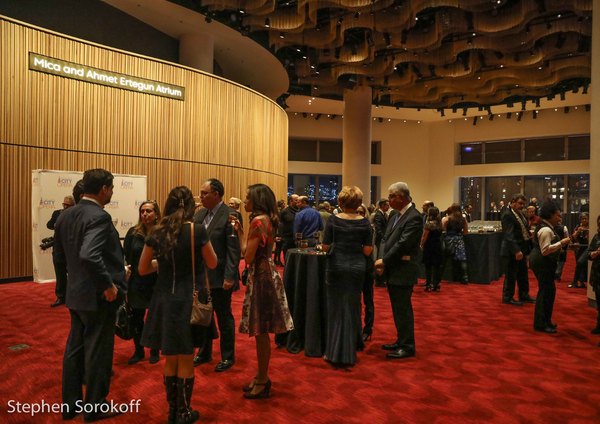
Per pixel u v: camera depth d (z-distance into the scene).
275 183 13.89
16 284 7.52
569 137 19.23
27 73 7.86
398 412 2.97
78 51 8.52
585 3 9.85
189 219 2.78
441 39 11.91
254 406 3.05
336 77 14.86
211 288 3.65
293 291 4.41
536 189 20.05
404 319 4.14
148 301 3.81
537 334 4.92
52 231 7.60
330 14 11.51
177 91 10.16
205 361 3.91
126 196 8.55
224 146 11.30
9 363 3.82
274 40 12.53
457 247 8.15
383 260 4.07
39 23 9.35
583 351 4.31
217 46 13.14
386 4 10.05
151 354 3.89
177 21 11.42
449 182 21.39
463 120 21.12
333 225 3.97
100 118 8.86
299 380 3.55
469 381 3.54
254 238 3.16
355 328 3.91
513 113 19.98
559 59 14.09
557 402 3.14
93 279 2.64
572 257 13.99
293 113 20.88
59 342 4.39
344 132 16.64
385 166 21.64
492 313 5.94
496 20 10.84
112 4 10.55
